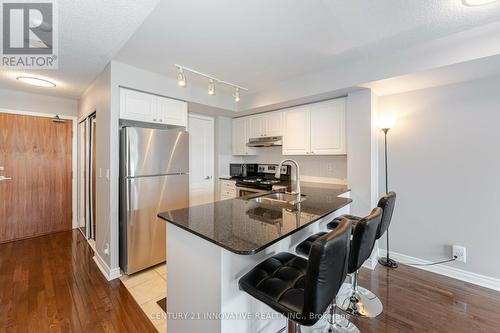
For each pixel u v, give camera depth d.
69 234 3.65
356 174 2.71
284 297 1.10
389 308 1.92
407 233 2.71
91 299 2.02
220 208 1.84
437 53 1.99
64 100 3.75
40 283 2.26
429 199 2.57
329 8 1.58
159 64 2.50
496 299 2.03
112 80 2.39
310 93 2.83
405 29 1.82
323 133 3.06
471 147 2.33
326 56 2.32
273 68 2.63
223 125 4.25
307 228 2.00
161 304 1.96
